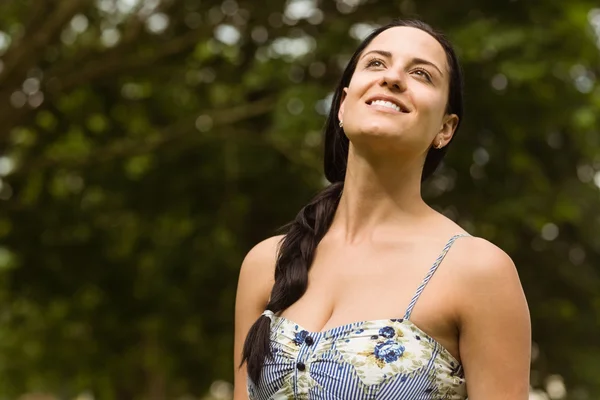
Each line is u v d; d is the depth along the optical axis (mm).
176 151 11352
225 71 11047
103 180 11867
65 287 12133
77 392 14711
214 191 11695
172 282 11844
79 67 10570
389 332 2838
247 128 11102
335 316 2945
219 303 12062
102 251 12102
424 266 2955
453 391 2871
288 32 10703
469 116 9938
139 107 11695
